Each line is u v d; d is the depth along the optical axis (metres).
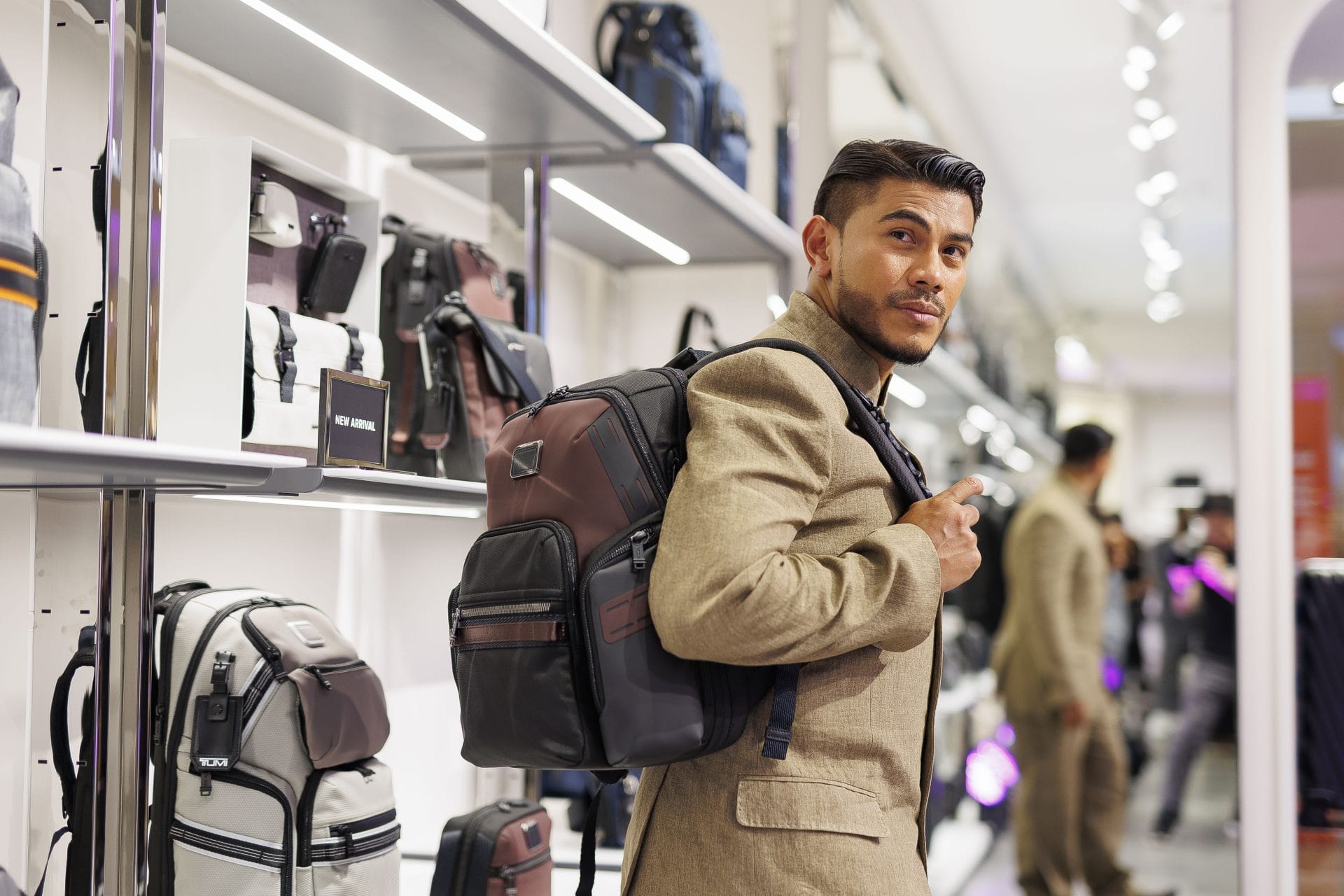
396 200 2.45
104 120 1.26
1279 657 2.90
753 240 3.12
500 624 1.11
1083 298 8.54
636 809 1.23
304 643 1.63
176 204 1.51
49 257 1.28
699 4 3.62
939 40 5.39
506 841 1.92
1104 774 4.21
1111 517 6.32
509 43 1.81
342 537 2.26
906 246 1.21
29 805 1.34
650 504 1.12
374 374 1.72
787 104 3.54
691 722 1.06
